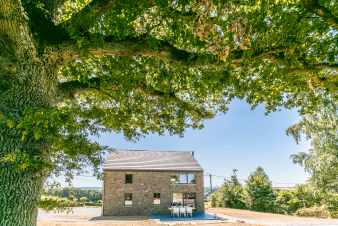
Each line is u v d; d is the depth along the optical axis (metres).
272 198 36.19
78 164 4.80
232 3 4.14
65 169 4.81
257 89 6.20
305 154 22.52
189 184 30.88
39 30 4.59
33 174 4.33
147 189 30.12
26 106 4.41
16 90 4.39
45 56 4.68
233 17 4.25
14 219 4.07
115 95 6.37
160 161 32.41
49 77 4.83
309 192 30.08
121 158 32.19
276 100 6.59
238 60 5.09
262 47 4.73
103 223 20.08
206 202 48.34
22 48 4.27
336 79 5.39
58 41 4.67
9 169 4.17
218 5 4.18
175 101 6.96
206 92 6.75
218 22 4.29
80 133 4.46
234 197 39.03
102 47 4.76
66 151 4.50
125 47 4.95
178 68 5.84
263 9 4.20
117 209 29.02
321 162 20.38
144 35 5.03
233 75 5.75
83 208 38.88
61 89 5.58
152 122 7.55
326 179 20.81
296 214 31.06
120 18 4.71
